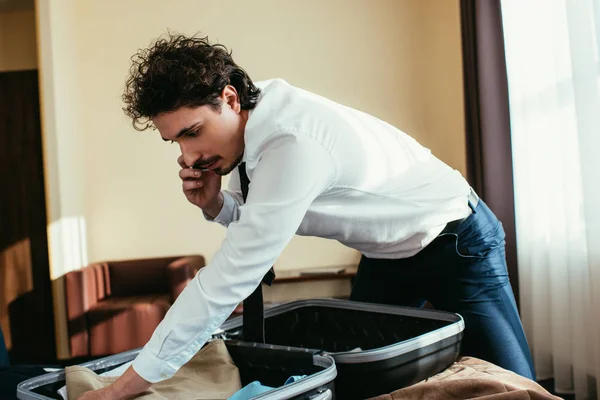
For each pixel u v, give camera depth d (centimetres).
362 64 452
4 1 447
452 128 421
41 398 90
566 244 269
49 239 395
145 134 443
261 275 98
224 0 446
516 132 308
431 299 149
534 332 296
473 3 327
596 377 248
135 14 442
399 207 125
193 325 94
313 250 448
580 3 247
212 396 102
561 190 279
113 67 442
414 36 453
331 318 147
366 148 118
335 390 106
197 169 124
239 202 146
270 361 110
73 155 420
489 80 310
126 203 443
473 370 118
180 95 99
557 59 271
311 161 100
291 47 450
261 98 112
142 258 438
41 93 392
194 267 396
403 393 102
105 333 369
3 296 449
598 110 244
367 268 155
